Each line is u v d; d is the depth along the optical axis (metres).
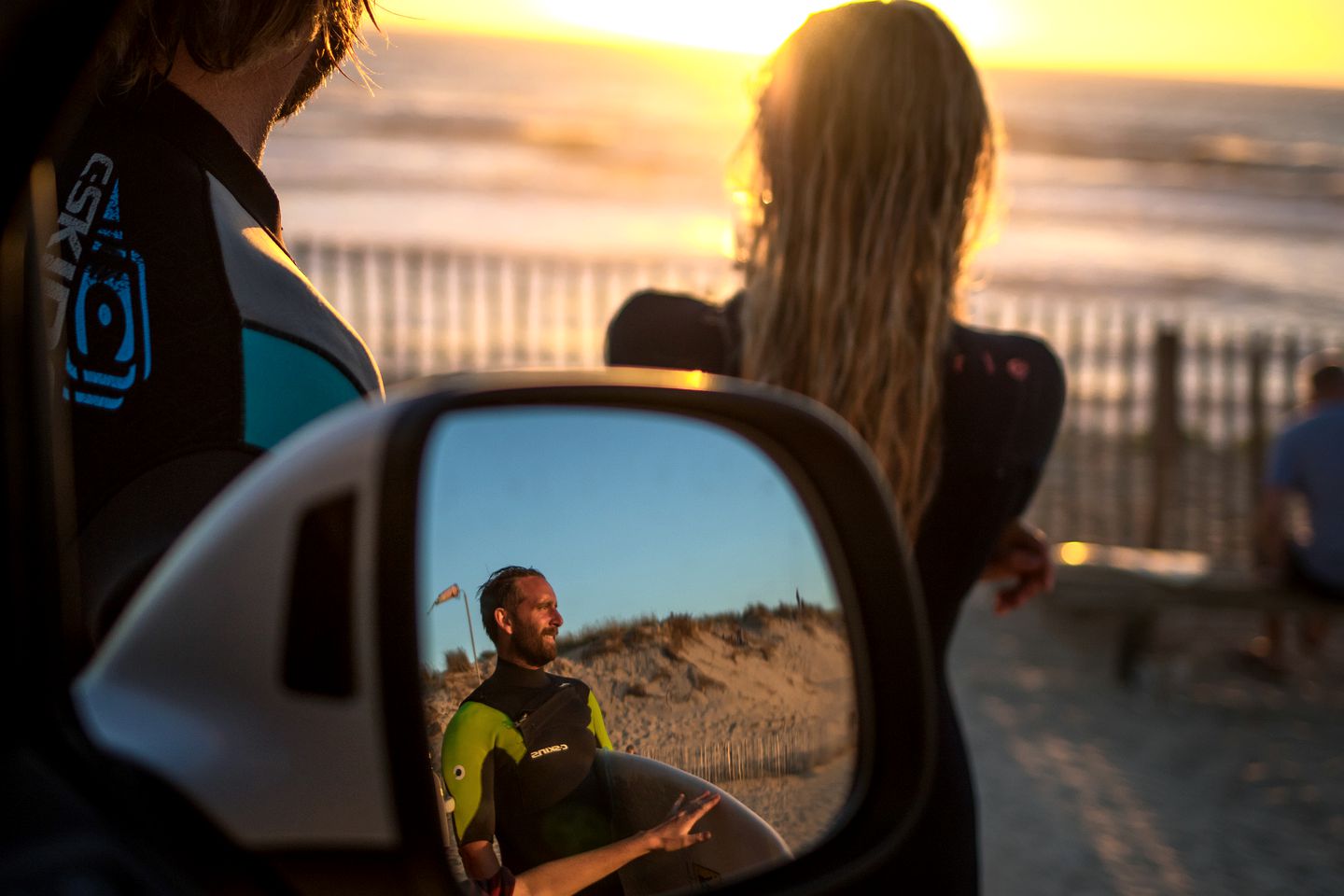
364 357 1.41
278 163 42.91
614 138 61.75
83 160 1.21
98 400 1.19
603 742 1.11
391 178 40.66
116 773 0.78
